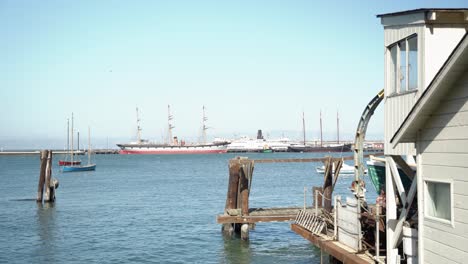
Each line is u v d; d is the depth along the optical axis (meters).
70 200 51.25
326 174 27.50
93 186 70.50
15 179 85.44
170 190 63.09
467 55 9.83
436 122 11.29
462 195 10.48
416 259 13.12
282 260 24.00
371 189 60.66
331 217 20.39
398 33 14.23
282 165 145.12
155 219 37.81
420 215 11.89
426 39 13.00
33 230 33.06
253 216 26.53
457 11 12.85
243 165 27.42
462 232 10.45
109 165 142.62
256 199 51.00
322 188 27.66
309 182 75.19
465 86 10.34
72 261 24.41
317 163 156.25
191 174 98.81
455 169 10.69
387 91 14.94
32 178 87.94
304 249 26.14
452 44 13.06
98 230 33.06
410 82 13.73
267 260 24.06
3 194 57.41
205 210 43.00
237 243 27.78
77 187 68.75
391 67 14.85
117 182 78.25
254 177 88.62
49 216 39.44
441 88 10.70
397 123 14.34
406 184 17.69
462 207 10.47
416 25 13.33
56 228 33.84
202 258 24.83
